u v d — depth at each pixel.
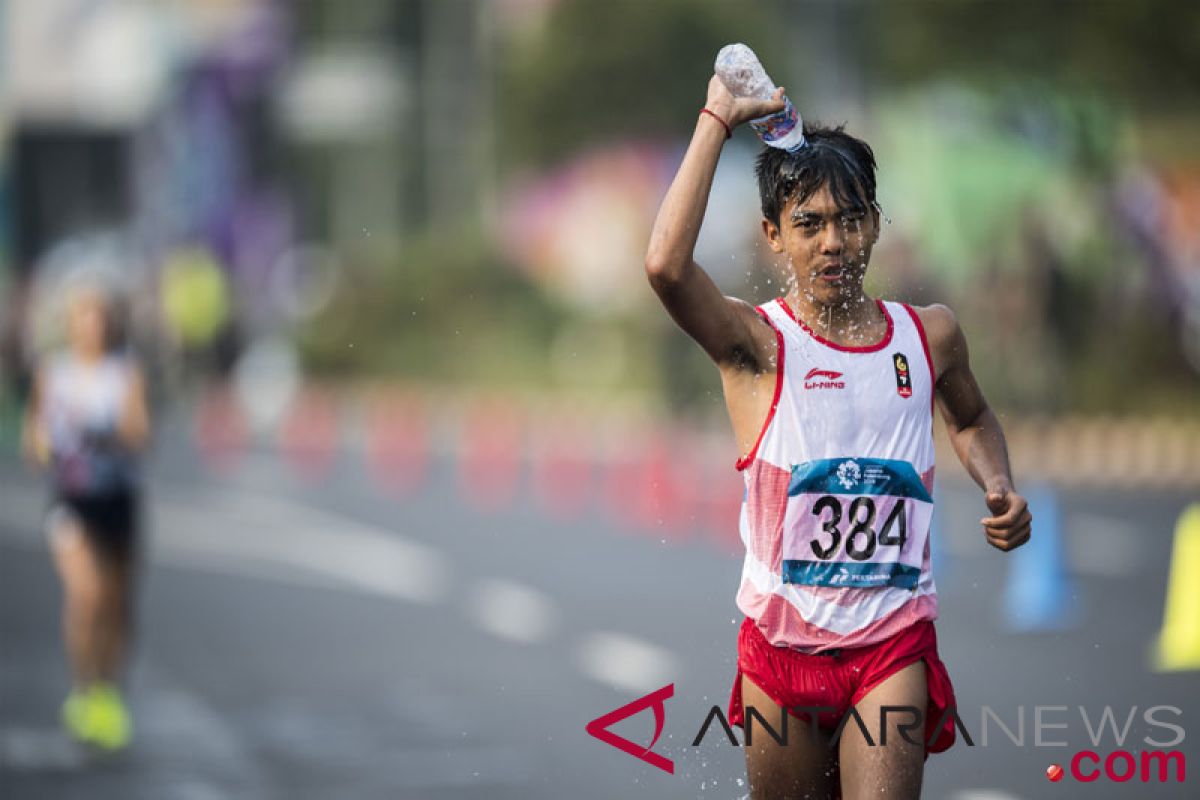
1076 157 79.50
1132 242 80.38
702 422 82.38
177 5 130.88
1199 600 32.47
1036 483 60.56
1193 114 83.25
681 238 13.15
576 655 33.72
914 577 13.49
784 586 13.45
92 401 28.06
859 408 13.43
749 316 13.53
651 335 99.88
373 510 59.09
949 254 78.94
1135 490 60.97
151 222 128.88
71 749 27.44
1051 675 30.83
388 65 135.38
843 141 13.63
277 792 24.39
